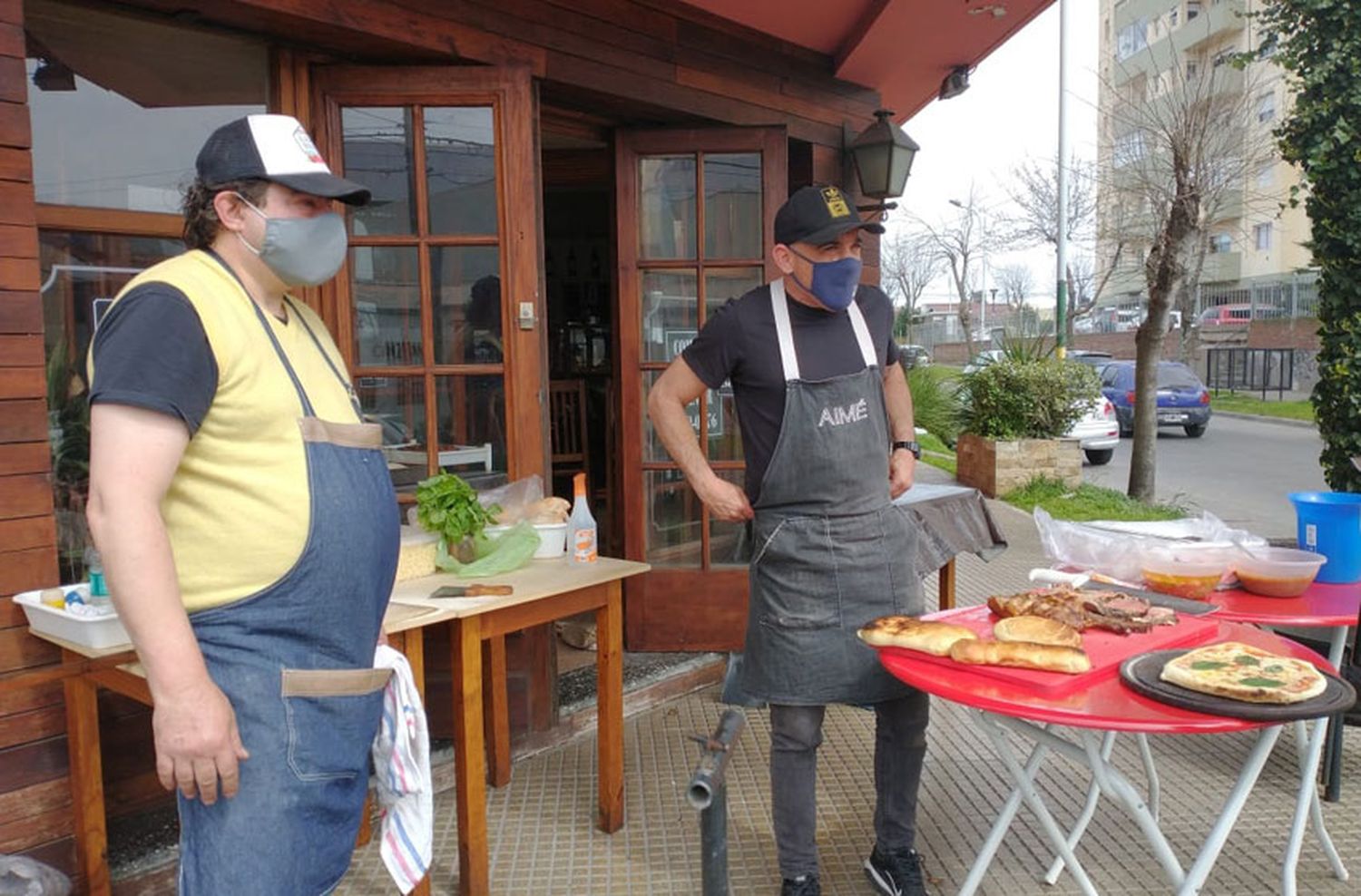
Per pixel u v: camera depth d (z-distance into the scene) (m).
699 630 4.46
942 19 4.24
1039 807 2.06
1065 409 10.28
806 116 4.80
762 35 4.50
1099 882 2.69
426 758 1.98
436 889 2.72
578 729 3.77
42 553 2.40
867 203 5.18
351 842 1.69
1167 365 16.88
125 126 3.07
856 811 3.14
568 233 7.51
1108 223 18.50
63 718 2.44
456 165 3.42
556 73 3.58
